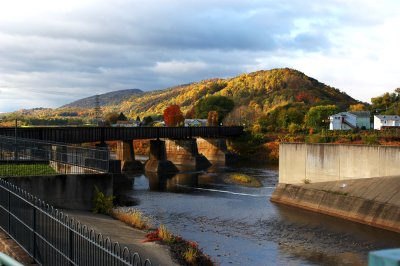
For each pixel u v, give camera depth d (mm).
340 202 38562
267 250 27453
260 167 93000
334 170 42469
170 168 87062
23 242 15047
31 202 14031
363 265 24516
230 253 26391
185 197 50625
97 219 26484
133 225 27375
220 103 182750
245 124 152625
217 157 111562
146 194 53438
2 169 31344
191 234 31297
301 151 45844
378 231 32625
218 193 54281
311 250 27625
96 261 10945
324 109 139000
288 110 142625
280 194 46719
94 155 33125
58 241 12969
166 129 93812
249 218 37656
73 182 28391
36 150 37531
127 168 86188
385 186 36000
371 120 147125
